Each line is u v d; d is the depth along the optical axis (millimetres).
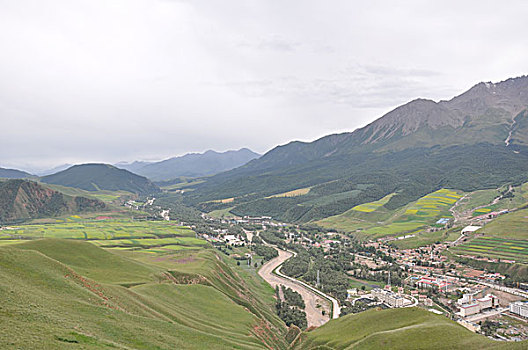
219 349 70750
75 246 134875
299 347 109312
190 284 134875
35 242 127688
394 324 95625
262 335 112750
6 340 42125
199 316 105375
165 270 146375
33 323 49969
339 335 102125
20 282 65250
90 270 121750
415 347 74250
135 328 64125
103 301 73125
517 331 140500
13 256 73375
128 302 82375
